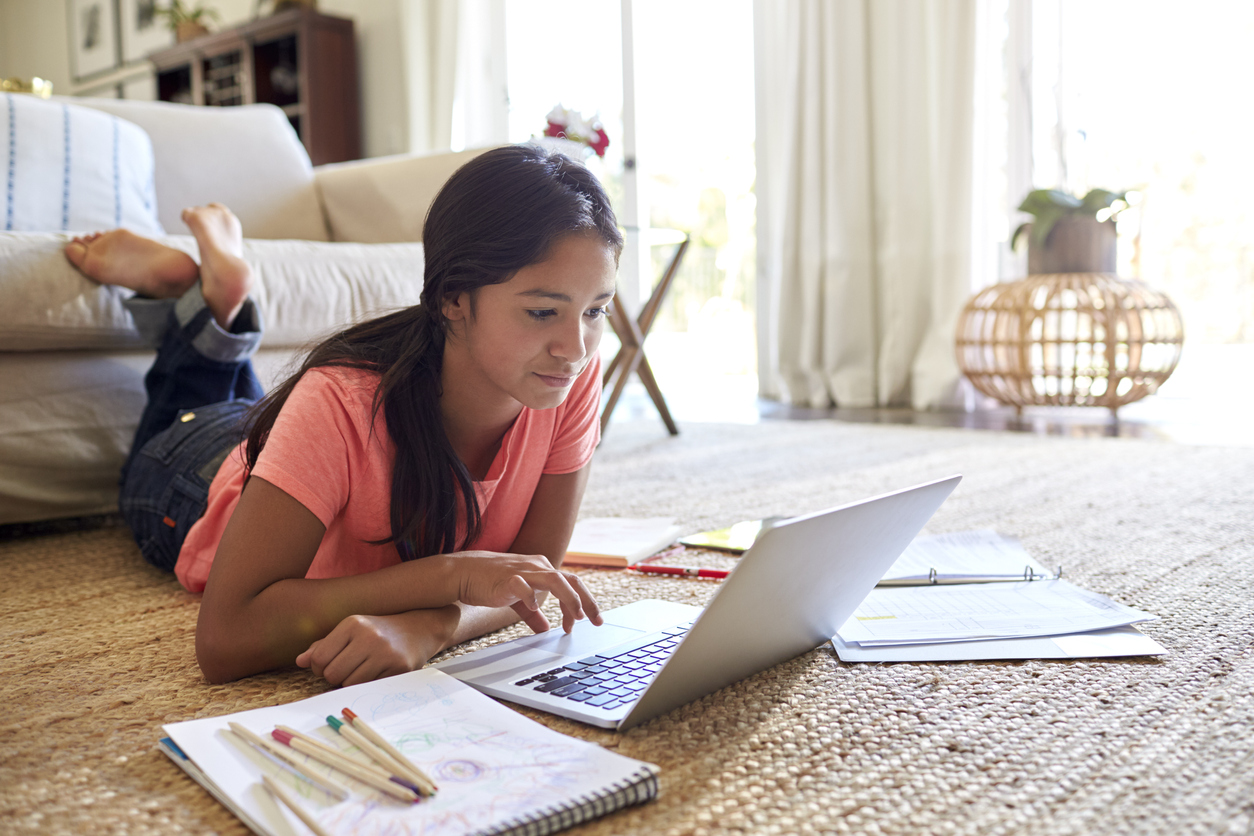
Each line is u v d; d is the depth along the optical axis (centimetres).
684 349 490
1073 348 338
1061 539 149
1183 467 217
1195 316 393
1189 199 376
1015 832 62
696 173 453
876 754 74
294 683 90
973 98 354
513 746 69
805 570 78
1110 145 369
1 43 755
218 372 147
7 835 62
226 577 84
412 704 76
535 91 485
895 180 373
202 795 68
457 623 91
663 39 448
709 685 84
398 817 58
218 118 279
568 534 108
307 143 493
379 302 200
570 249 76
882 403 384
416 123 493
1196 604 113
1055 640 98
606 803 62
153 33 636
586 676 87
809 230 389
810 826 63
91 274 156
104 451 169
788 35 388
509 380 80
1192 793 67
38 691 90
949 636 98
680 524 167
